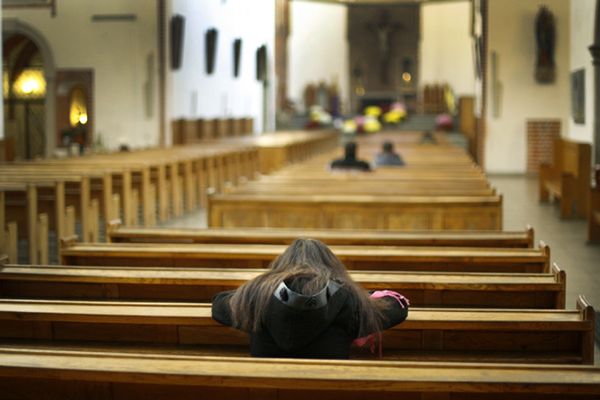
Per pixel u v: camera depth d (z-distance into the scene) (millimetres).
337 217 11141
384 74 43406
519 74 26016
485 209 11000
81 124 25828
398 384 3613
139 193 14781
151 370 3750
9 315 5113
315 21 44000
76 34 25734
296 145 24688
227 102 31594
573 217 16406
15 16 26000
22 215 12156
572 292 9805
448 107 40938
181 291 6293
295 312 4246
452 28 42781
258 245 7727
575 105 21188
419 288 6059
